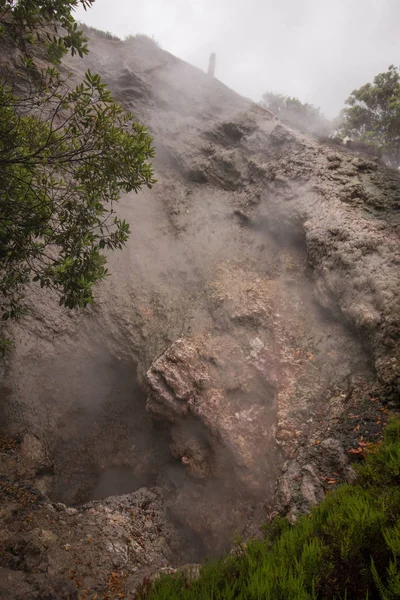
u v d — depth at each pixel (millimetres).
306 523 2971
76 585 4574
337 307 7059
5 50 10031
